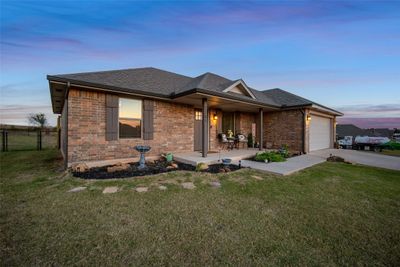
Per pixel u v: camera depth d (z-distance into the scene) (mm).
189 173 5934
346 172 6953
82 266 1994
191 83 9930
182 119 9367
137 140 7793
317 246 2436
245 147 12781
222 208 3535
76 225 2818
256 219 3141
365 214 3426
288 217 3240
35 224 2826
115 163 7164
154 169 6406
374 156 11375
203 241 2486
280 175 6051
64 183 4816
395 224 3072
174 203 3705
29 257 2104
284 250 2336
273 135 12750
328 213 3434
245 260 2139
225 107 11117
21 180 5172
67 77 6309
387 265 2121
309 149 11844
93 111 6691
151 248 2314
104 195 4035
